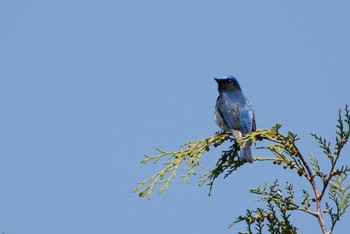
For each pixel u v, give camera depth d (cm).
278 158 1223
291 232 1104
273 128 1202
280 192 1145
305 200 1115
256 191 1161
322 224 1080
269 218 1136
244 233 1154
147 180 1201
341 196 1137
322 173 1095
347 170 1071
